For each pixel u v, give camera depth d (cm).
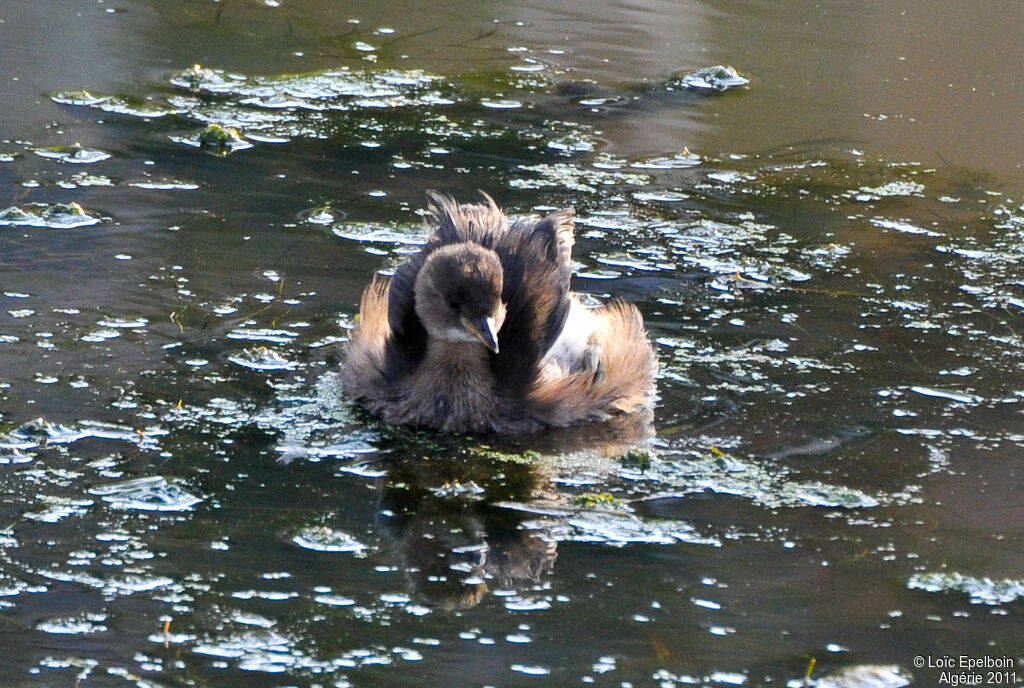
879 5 2706
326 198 1692
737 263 1600
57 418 1145
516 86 2203
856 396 1281
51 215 1562
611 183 1831
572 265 1488
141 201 1639
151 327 1330
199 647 852
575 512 1056
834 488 1101
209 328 1339
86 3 2467
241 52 2272
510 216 1667
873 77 2314
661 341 1391
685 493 1094
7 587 903
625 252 1612
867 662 863
